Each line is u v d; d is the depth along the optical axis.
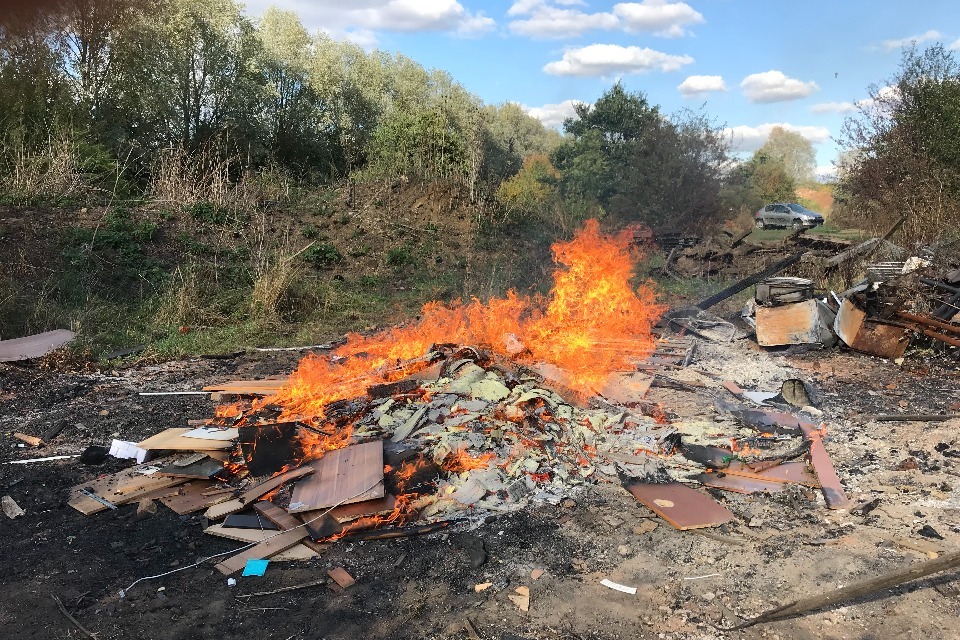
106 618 3.51
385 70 31.78
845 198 18.94
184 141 18.56
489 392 5.98
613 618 3.45
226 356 8.90
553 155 29.73
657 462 5.25
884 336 8.36
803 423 6.06
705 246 16.69
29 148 13.04
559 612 3.51
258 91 22.36
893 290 8.91
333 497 4.44
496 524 4.43
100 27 15.61
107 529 4.44
